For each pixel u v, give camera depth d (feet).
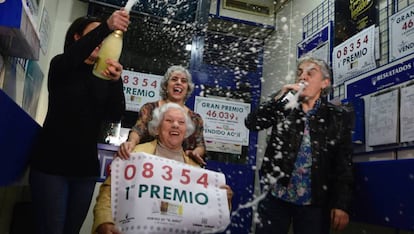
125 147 3.66
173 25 8.47
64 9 7.60
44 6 6.09
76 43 3.22
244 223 7.27
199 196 3.49
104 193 3.55
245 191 8.20
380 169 4.12
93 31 3.18
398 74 4.99
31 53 4.13
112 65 3.27
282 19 8.79
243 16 9.00
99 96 3.58
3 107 2.31
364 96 5.65
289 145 4.43
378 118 5.28
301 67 4.77
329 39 6.70
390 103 5.07
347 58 6.16
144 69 8.13
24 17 3.23
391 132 4.99
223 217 3.48
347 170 4.37
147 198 3.30
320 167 4.33
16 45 3.83
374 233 4.96
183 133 4.11
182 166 3.59
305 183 4.29
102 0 7.78
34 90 6.08
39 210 3.28
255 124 4.88
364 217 4.35
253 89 8.83
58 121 3.39
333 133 4.47
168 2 8.36
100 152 6.93
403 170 3.74
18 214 5.51
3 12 3.04
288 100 4.62
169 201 3.34
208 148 8.29
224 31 8.95
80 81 3.51
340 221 4.21
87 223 6.37
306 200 4.26
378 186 4.13
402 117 4.82
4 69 4.15
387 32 5.31
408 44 4.87
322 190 4.29
